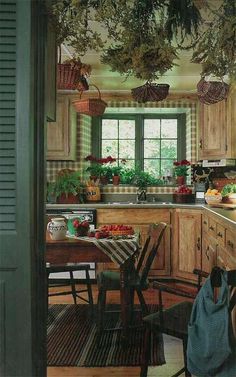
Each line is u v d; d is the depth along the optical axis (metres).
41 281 1.46
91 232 3.07
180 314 2.20
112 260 2.73
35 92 1.39
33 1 1.35
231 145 4.50
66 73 2.51
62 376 2.45
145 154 5.57
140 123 5.57
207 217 3.95
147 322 2.11
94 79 4.58
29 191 1.35
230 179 5.11
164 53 1.89
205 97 2.94
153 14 1.89
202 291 1.67
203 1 1.91
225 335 1.58
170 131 5.58
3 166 1.35
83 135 5.34
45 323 1.52
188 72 4.27
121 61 2.03
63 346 2.89
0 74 1.33
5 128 1.34
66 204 4.76
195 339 1.64
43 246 1.48
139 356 2.71
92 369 2.54
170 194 5.36
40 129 1.42
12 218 1.35
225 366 1.61
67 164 5.35
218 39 1.90
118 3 1.81
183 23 1.92
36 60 1.39
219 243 3.10
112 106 5.25
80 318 3.50
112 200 5.39
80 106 3.76
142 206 4.69
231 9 1.86
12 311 1.36
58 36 1.78
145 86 2.61
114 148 5.57
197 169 5.23
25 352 1.36
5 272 1.36
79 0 1.64
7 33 1.33
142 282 3.04
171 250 4.70
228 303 1.62
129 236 3.03
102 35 3.09
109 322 3.38
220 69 1.99
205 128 4.89
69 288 4.50
